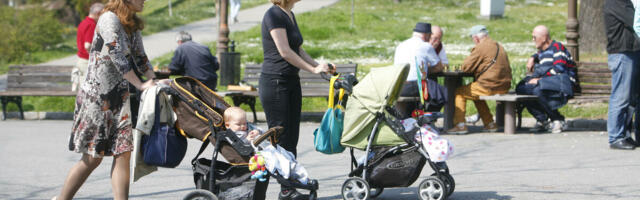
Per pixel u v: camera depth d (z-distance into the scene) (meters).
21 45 54.59
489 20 73.69
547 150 19.00
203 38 59.09
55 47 60.91
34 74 30.00
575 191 13.23
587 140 20.89
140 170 10.91
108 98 10.25
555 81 22.48
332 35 60.44
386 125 12.04
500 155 18.25
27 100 32.09
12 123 27.98
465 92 23.19
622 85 18.66
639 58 18.38
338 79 11.96
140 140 10.66
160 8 84.06
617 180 14.34
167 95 10.75
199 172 10.80
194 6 90.25
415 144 11.91
